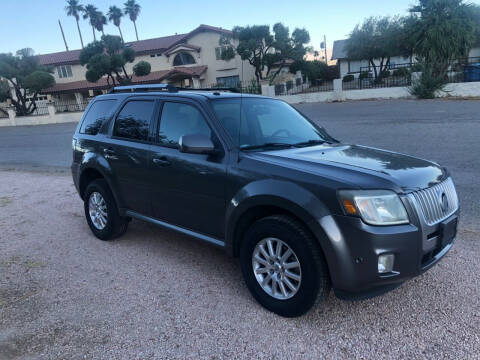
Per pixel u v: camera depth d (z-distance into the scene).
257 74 34.03
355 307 3.33
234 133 3.70
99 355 2.85
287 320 3.18
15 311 3.50
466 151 8.62
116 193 4.78
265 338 2.97
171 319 3.27
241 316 3.27
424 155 8.51
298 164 3.20
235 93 4.48
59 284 3.99
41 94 42.22
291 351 2.81
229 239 3.54
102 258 4.60
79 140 5.38
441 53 21.70
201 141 3.48
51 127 26.11
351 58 30.84
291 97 25.33
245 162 3.41
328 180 2.91
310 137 4.20
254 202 3.24
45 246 5.08
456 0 21.92
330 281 3.01
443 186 3.25
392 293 3.52
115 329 3.16
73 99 43.97
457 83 20.59
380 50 29.03
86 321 3.29
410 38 22.81
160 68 41.19
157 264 4.36
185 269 4.21
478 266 3.87
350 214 2.78
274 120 4.22
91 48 34.41
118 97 5.00
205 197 3.71
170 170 4.00
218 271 4.14
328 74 48.59
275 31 32.50
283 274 3.18
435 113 15.05
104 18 58.19
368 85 24.73
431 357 2.68
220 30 38.03
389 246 2.77
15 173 10.66
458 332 2.93
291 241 3.03
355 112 17.64
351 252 2.79
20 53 35.78
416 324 3.05
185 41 39.78
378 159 3.46
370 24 29.56
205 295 3.64
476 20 22.44
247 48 32.19
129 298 3.64
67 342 3.02
